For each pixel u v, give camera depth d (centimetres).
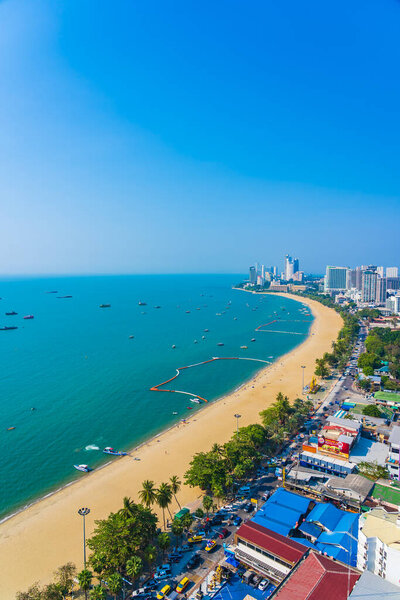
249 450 14450
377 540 8038
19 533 11738
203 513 11781
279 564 9525
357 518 10981
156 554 10138
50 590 8769
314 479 13725
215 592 9019
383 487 12744
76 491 13950
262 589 8994
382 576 7812
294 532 10794
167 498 11225
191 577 9631
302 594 7519
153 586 9344
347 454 14325
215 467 13188
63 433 18675
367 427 17888
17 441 17800
